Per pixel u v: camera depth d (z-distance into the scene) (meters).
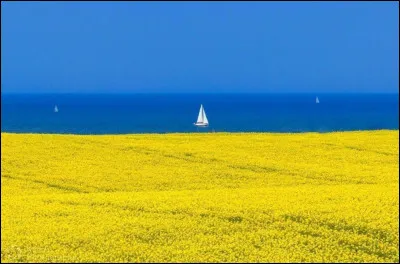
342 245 34.62
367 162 63.28
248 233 36.06
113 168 59.06
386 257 33.34
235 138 77.31
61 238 34.66
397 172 58.19
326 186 50.97
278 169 59.12
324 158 64.94
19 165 59.38
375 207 41.31
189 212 40.59
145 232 36.12
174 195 46.38
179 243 34.25
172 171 58.03
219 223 38.16
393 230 36.28
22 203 43.97
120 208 42.28
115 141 72.62
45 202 44.62
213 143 72.69
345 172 57.91
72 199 45.16
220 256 32.06
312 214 39.31
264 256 32.22
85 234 35.47
